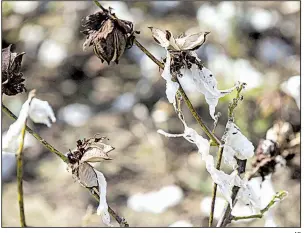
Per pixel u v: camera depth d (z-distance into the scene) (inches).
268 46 261.1
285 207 181.8
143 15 281.9
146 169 227.8
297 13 273.4
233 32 259.3
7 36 289.9
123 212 207.3
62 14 291.9
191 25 275.1
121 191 219.6
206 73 85.4
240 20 263.6
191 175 223.0
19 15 292.7
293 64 249.9
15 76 85.7
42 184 223.3
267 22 264.4
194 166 226.4
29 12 294.0
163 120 240.4
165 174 225.3
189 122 239.9
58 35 287.3
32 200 212.7
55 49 282.7
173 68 83.3
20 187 78.1
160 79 263.7
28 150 235.5
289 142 111.6
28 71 279.4
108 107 264.5
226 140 90.4
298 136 118.3
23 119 82.0
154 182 222.7
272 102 199.2
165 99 259.3
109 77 277.7
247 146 90.3
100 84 274.4
